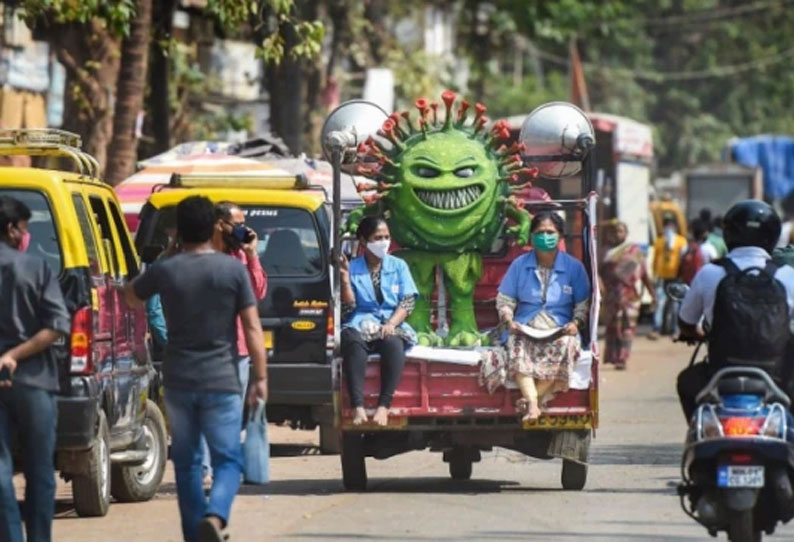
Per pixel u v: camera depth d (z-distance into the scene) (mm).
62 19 40875
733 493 17750
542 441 26422
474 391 25875
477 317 28484
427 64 80750
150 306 27344
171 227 31328
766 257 18984
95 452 23203
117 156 42156
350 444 26391
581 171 28016
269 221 31406
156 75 49750
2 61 61062
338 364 26016
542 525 22531
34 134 24625
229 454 19250
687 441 18344
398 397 25969
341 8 65125
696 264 66188
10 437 19250
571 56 100250
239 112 75562
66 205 22500
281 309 31062
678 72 131375
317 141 62844
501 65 124000
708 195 108438
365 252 26375
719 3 131375
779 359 18469
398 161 27234
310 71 61875
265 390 19422
